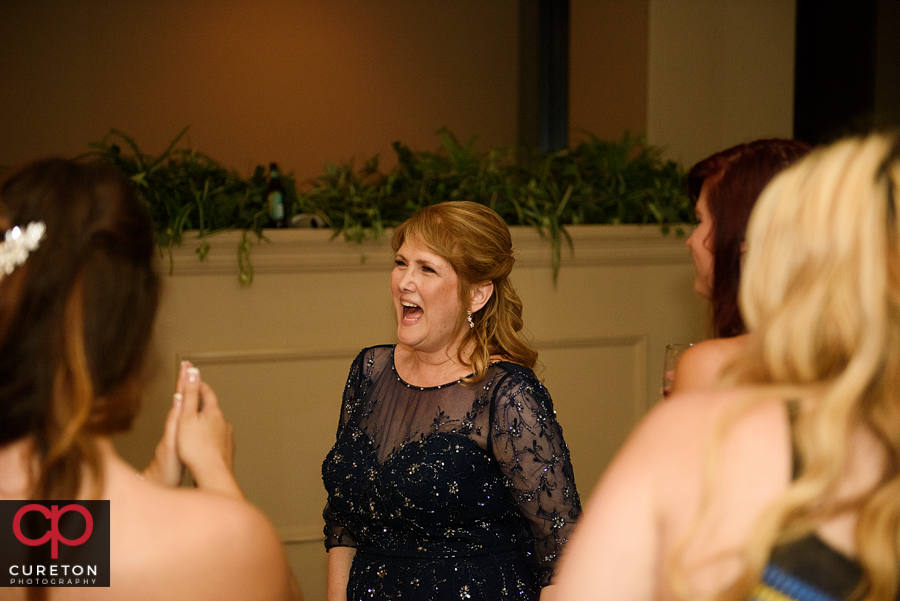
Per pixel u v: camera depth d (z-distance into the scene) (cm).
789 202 77
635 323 328
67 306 79
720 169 143
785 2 464
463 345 173
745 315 80
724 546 70
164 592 82
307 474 292
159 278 89
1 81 560
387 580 165
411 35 646
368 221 298
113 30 581
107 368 81
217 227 280
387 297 299
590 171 346
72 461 80
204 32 601
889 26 474
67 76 573
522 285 312
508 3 664
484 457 164
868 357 70
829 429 69
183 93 600
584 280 320
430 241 170
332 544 185
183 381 103
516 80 671
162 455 101
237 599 86
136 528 83
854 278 72
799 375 74
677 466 76
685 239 330
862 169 74
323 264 290
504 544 167
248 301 285
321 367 293
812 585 68
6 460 81
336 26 630
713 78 458
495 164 348
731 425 74
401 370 182
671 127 455
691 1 452
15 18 560
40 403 78
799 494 68
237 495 98
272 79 618
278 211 288
